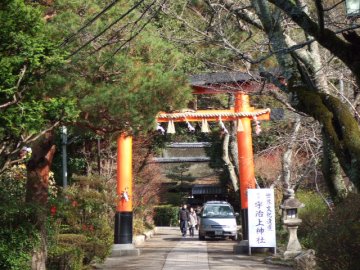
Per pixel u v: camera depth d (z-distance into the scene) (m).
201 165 49.91
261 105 20.61
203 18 12.19
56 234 14.05
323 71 8.35
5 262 10.89
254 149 26.69
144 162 30.48
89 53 11.30
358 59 6.38
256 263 17.58
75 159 26.42
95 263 16.91
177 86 12.07
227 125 31.36
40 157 13.01
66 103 9.66
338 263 9.89
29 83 9.32
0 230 10.91
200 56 13.20
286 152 19.70
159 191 37.59
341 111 6.91
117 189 20.95
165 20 14.24
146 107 12.00
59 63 9.35
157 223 46.56
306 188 23.48
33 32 9.39
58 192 17.03
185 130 32.44
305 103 7.23
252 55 11.91
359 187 6.48
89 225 16.34
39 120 9.22
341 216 9.86
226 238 30.56
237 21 11.48
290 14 6.63
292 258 16.64
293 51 7.73
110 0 11.92
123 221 20.61
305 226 19.02
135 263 18.03
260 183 27.69
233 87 13.80
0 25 8.95
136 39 12.16
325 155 8.15
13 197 11.85
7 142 9.96
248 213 19.56
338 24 9.37
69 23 11.04
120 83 11.98
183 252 21.67
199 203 51.12
